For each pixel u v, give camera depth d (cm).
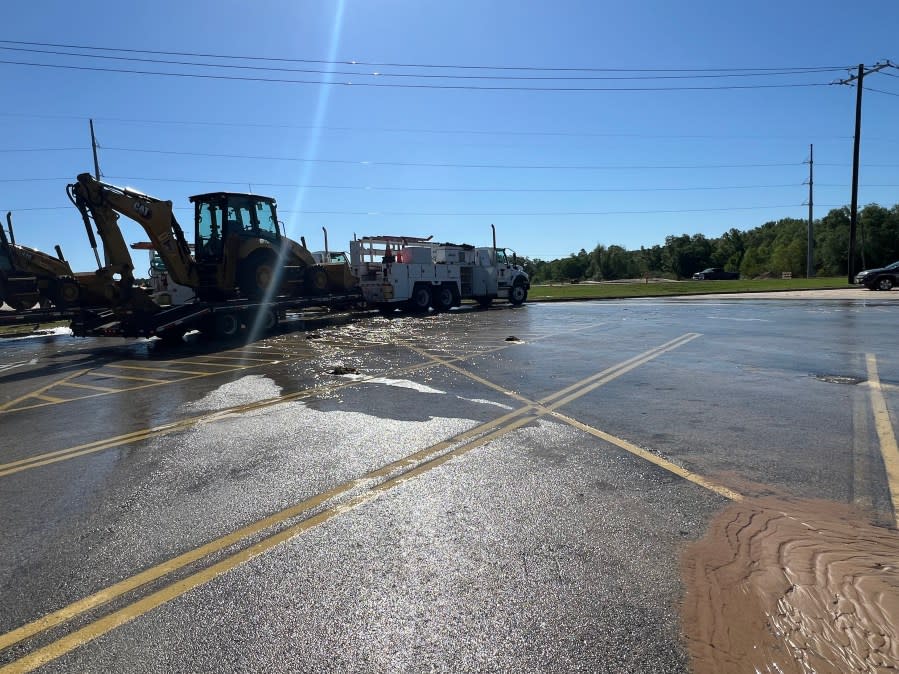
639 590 277
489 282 2562
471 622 257
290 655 239
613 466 447
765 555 303
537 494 396
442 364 976
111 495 419
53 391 849
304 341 1379
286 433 568
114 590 293
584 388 745
